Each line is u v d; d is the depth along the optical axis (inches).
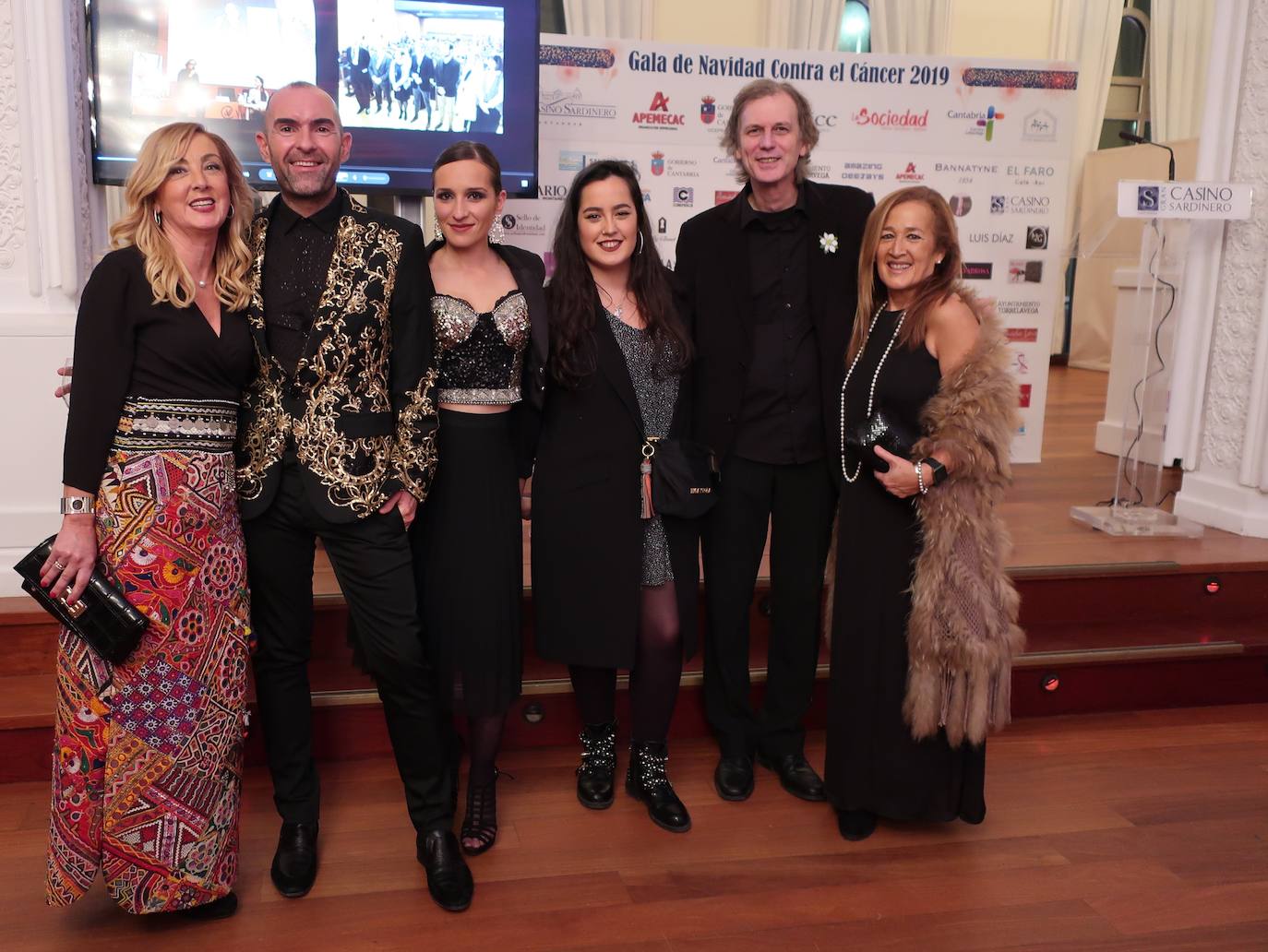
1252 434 147.3
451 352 83.7
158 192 72.2
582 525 90.8
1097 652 121.2
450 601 86.0
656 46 177.5
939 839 95.3
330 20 132.5
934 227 87.7
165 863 75.6
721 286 97.0
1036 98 195.0
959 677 86.4
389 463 79.8
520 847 93.0
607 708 101.5
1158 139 373.4
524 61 140.6
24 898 84.0
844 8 316.8
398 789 103.3
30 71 113.4
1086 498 175.0
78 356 71.0
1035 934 80.8
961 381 85.3
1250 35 147.6
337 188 80.3
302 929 80.4
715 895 85.9
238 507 79.0
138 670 73.0
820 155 189.5
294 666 85.5
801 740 105.8
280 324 76.8
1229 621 133.0
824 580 101.6
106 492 72.1
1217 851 93.5
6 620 109.2
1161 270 151.0
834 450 95.2
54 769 75.1
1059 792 104.3
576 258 89.5
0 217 115.4
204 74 128.6
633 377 91.2
